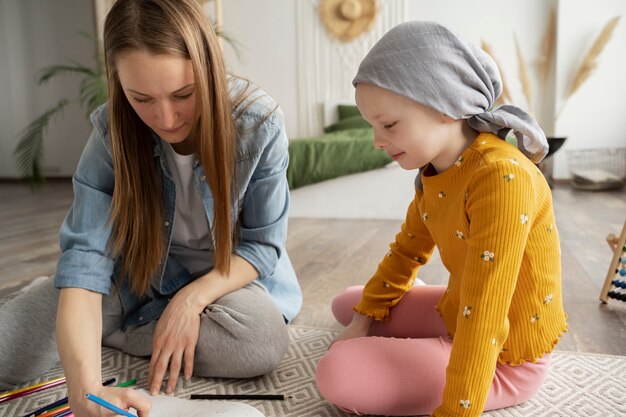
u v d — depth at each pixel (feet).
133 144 3.55
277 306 4.01
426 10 16.75
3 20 19.42
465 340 2.66
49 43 19.36
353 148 11.69
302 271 6.58
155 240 3.75
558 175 15.21
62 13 19.17
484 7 16.15
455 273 3.23
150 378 3.51
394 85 2.74
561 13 14.89
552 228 3.05
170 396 3.40
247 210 4.01
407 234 3.72
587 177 13.69
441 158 3.01
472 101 2.84
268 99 3.87
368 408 3.07
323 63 18.13
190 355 3.56
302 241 8.37
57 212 12.11
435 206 3.13
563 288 5.74
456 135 2.96
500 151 2.82
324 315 4.99
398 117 2.81
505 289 2.65
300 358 4.01
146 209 3.69
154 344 3.57
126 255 3.75
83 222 3.52
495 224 2.63
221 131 3.40
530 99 15.72
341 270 6.59
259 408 3.30
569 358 3.95
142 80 2.93
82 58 19.27
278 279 4.43
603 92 14.74
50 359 3.74
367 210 11.14
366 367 3.05
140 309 4.16
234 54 18.90
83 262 3.38
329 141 11.40
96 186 3.63
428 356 3.11
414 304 3.82
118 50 2.96
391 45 2.79
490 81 2.93
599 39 14.43
